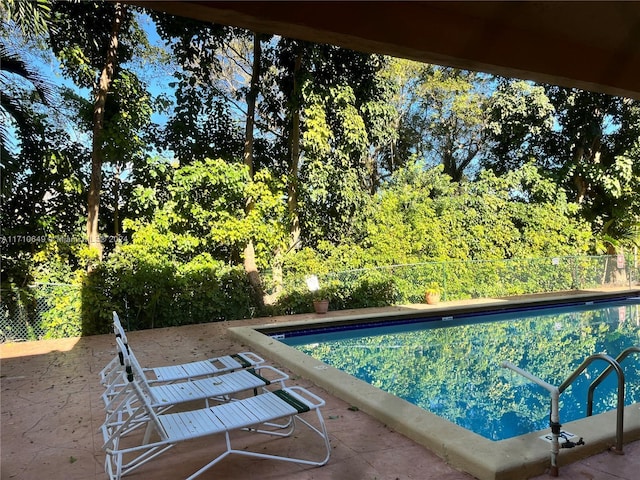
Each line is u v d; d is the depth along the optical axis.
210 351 6.01
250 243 9.58
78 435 3.31
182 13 1.50
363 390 3.97
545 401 4.97
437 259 11.41
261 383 3.33
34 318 7.00
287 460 2.67
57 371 5.12
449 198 12.39
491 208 12.61
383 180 15.39
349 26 1.74
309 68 10.67
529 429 4.25
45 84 7.76
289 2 1.61
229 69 14.05
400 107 16.25
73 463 2.86
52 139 8.92
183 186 8.98
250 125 10.55
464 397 5.14
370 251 11.07
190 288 8.28
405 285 10.38
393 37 1.86
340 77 10.84
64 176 8.88
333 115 10.96
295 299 9.19
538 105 13.54
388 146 15.84
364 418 3.55
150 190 8.95
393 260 10.90
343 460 2.84
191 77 10.38
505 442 2.81
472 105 15.73
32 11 6.75
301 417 3.58
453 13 2.03
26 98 8.36
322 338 8.12
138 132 9.69
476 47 2.10
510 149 15.23
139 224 8.79
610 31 2.29
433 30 1.97
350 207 11.41
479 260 11.40
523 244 12.78
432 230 11.55
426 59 2.05
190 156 10.53
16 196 8.54
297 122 10.88
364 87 11.19
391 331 8.73
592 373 5.95
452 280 10.96
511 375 5.97
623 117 14.05
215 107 10.98
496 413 4.65
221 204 9.41
